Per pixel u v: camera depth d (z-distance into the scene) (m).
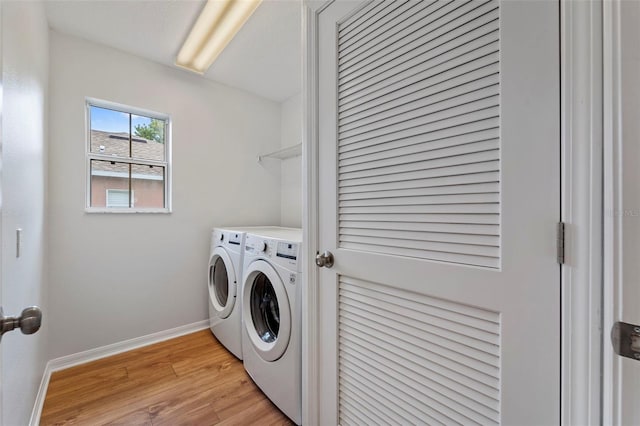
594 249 0.53
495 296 0.67
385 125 0.89
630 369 0.45
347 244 1.02
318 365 1.13
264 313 1.74
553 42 0.57
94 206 1.99
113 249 2.00
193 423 1.36
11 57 0.91
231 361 1.90
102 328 1.95
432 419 0.78
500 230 0.66
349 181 1.01
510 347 0.64
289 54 2.07
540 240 0.60
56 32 1.77
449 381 0.75
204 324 2.42
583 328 0.54
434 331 0.78
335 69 1.05
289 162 2.85
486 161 0.68
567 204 0.56
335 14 1.05
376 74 0.92
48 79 1.70
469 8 0.70
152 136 2.24
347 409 1.02
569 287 0.56
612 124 0.48
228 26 1.70
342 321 1.04
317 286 1.13
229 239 2.05
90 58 1.89
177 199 2.29
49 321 1.75
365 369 0.96
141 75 2.10
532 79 0.60
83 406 1.46
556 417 0.58
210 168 2.47
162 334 2.21
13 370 0.95
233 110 2.61
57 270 1.78
